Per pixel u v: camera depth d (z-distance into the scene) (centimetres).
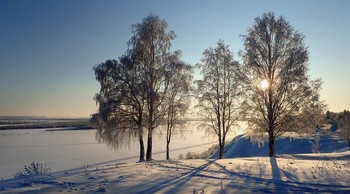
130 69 2964
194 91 3178
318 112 2709
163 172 1478
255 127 2888
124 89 2919
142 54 2972
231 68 3123
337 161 1828
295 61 2692
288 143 5628
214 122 3269
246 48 2858
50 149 6362
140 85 2866
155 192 1077
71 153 5750
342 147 5103
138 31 3011
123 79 2977
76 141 8081
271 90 2797
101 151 6069
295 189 1121
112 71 2959
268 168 1545
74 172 1519
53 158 5097
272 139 2838
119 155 5494
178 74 2991
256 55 2794
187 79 3034
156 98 2881
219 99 3188
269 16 2822
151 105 2973
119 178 1319
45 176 1429
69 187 1164
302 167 1557
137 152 5956
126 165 1803
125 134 3041
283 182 1226
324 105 2716
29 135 10175
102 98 2995
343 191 1087
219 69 3181
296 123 2748
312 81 2744
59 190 1117
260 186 1167
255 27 2844
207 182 1241
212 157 5316
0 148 6512
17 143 7550
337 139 5534
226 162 1842
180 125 3222
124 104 2966
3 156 5328
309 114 2714
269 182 1231
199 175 1391
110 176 1370
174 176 1366
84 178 1334
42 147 6712
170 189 1120
